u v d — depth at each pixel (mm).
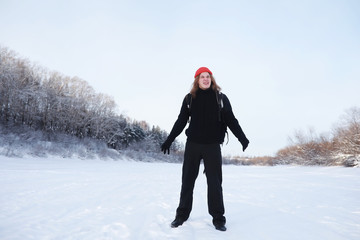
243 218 2719
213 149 2494
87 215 2678
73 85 42281
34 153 22188
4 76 30328
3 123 30406
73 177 7691
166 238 1880
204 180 9266
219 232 2090
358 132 23844
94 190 4902
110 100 46969
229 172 16953
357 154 23125
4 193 4020
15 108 31828
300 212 3189
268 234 2059
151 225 2283
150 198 4172
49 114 36281
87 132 44625
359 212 3270
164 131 84500
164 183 7277
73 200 3656
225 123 2598
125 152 41031
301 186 7242
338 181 9492
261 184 7824
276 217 2803
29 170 9703
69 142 32656
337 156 24656
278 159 38375
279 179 10242
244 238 1923
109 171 12406
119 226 2221
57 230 2062
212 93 2584
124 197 4172
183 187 2494
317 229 2279
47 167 12875
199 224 2383
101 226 2211
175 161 51125
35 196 3863
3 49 31453
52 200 3584
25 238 1828
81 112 42656
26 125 33531
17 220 2367
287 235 2043
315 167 25906
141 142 54750
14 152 20359
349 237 2043
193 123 2566
